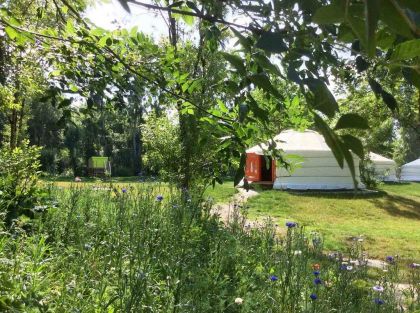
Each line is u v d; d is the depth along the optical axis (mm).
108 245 3750
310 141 23641
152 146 10297
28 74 4629
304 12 758
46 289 2961
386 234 12578
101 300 2812
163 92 2924
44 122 43281
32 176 5988
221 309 3305
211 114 1967
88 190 7172
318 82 555
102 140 47781
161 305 3068
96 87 3012
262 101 1716
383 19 430
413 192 26094
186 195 6891
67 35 2707
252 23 1046
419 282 5305
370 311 4090
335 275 4617
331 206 19016
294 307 3672
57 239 4328
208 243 4922
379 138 25453
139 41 2730
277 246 5301
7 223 4680
